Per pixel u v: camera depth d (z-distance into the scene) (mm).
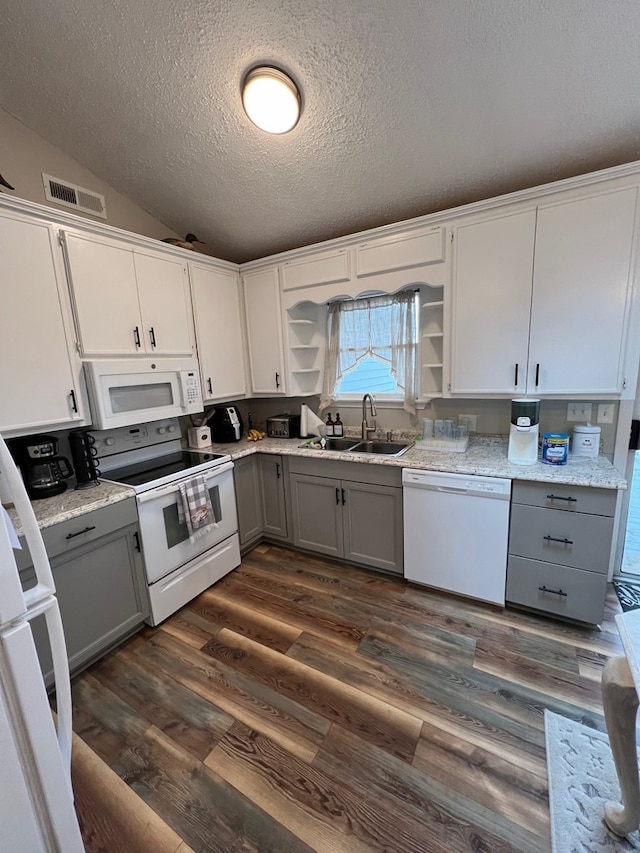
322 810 1252
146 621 2150
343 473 2578
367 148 2100
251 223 2820
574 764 1339
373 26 1552
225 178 2418
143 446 2668
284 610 2285
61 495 1941
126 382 2189
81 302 2016
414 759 1392
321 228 2836
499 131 1919
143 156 2287
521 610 2170
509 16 1465
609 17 1422
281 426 3232
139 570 2086
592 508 1846
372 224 2727
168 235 2893
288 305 2908
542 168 2090
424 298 2686
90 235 2049
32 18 1615
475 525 2141
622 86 1644
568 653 1845
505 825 1185
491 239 2115
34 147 2152
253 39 1642
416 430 2869
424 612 2199
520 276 2072
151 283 2395
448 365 2359
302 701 1659
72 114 2043
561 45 1532
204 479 2412
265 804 1277
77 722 1604
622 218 1820
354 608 2270
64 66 1809
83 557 1820
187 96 1912
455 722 1524
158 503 2154
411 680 1735
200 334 2758
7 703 696
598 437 2137
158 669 1874
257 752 1449
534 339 2092
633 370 1952
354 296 2629
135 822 1243
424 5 1466
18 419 1796
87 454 2090
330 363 3150
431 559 2320
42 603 763
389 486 2406
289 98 1785
